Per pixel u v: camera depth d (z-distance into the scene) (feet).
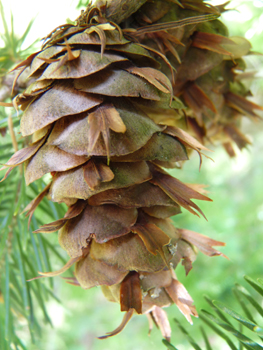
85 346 1.43
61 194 0.27
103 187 0.26
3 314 0.44
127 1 0.28
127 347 1.19
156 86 0.26
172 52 0.31
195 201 0.89
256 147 1.19
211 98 0.36
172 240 0.28
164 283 0.28
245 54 0.36
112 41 0.27
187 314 0.28
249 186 1.11
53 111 0.26
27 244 0.44
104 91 0.26
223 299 0.75
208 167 1.09
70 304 1.14
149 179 0.28
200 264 0.82
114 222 0.27
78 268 0.29
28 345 0.64
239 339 0.28
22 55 0.44
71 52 0.26
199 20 0.29
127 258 0.27
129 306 0.26
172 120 0.34
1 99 0.38
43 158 0.27
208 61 0.33
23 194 0.39
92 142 0.24
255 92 0.77
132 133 0.26
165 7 0.31
